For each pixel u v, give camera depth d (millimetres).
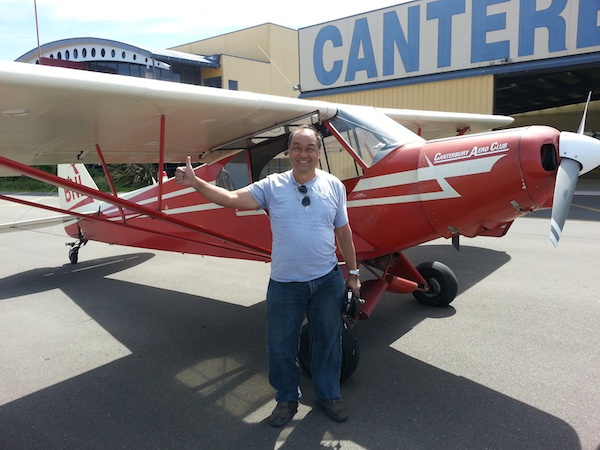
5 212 14125
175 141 3738
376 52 12758
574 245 6461
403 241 3209
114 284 5488
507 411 2439
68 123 2855
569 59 10109
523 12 10477
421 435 2258
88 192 2604
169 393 2797
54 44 23641
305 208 2184
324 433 2309
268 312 2340
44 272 6238
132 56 22438
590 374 2803
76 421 2508
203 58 23812
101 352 3459
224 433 2348
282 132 3715
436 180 2889
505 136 2711
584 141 2518
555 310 3922
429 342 3387
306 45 14039
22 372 3139
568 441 2164
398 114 4910
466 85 11492
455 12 11344
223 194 2174
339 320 2395
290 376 2408
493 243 6902
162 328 3955
